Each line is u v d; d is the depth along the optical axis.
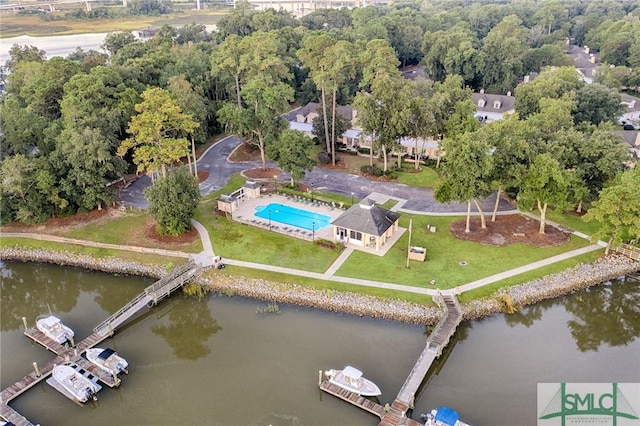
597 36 173.00
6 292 56.53
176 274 52.75
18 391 39.91
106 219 66.81
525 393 39.69
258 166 85.50
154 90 64.12
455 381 40.94
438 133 80.44
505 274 53.25
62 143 64.62
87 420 37.75
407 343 44.94
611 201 51.81
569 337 46.72
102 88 76.88
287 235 61.84
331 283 52.19
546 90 93.69
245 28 151.50
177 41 158.12
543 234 60.75
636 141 89.19
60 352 44.56
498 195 62.53
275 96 78.44
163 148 62.78
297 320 48.25
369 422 37.12
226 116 80.94
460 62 133.50
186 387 40.84
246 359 43.69
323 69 82.62
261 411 38.19
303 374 41.72
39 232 64.25
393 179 79.38
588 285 52.66
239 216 67.06
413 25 173.75
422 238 60.78
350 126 91.56
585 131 74.94
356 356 43.53
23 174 62.16
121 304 52.88
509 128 59.38
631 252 55.81
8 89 94.88
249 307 50.41
